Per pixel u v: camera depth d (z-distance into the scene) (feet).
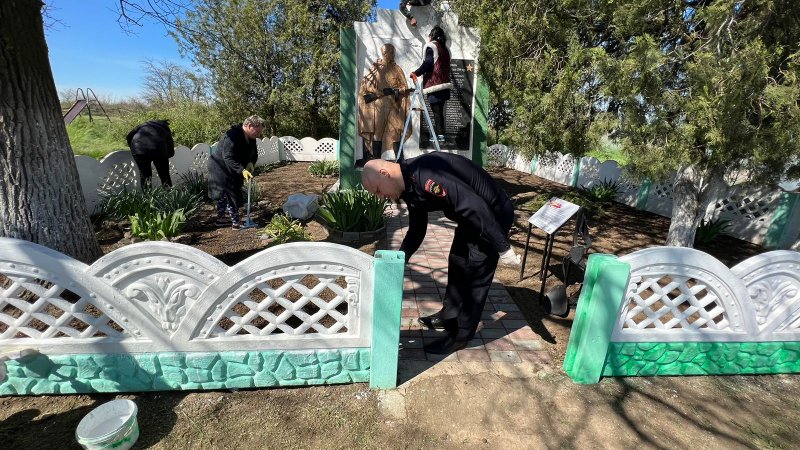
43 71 10.84
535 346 10.10
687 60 12.87
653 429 7.59
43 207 11.09
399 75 24.18
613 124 14.20
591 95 17.33
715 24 11.56
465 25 24.64
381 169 8.29
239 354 7.75
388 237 18.30
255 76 54.08
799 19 11.37
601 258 8.07
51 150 11.11
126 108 74.74
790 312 8.84
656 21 14.08
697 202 16.66
